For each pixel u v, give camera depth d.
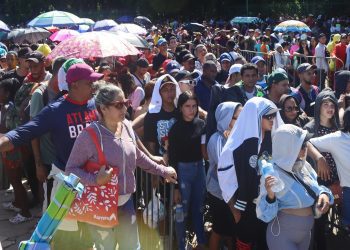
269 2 46.78
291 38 20.84
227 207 4.67
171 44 15.42
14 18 48.00
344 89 6.88
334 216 5.39
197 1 48.53
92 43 7.16
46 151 5.12
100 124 3.71
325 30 31.23
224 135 4.61
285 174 3.80
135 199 5.17
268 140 4.19
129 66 8.93
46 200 5.18
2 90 6.41
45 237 3.24
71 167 3.65
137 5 49.19
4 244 5.57
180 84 6.33
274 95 6.00
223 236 4.93
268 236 3.94
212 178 4.73
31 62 6.16
